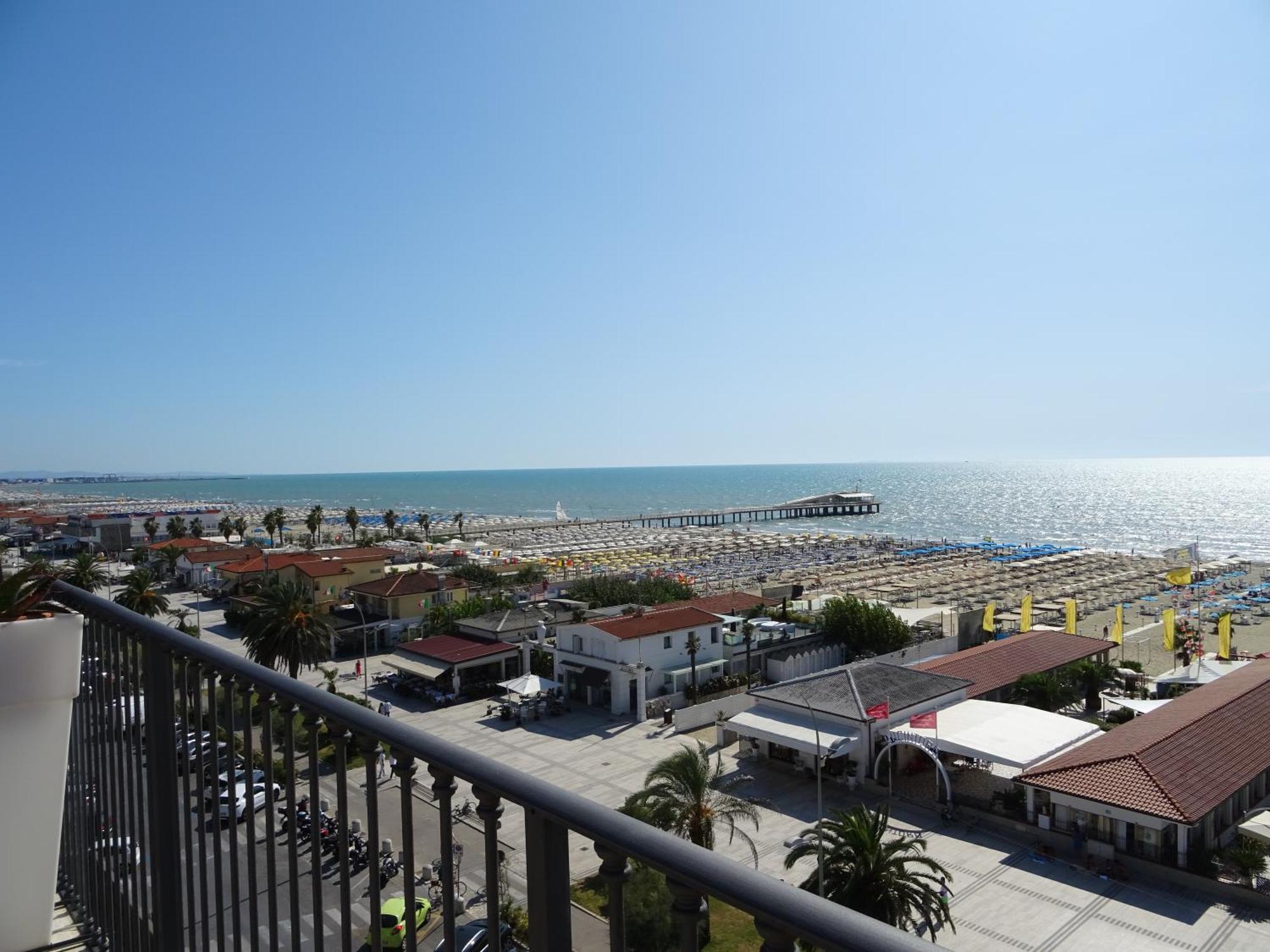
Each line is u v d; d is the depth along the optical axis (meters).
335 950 11.58
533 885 2.19
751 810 21.86
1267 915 21.36
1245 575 97.12
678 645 43.47
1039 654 43.44
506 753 34.50
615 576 85.06
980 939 20.31
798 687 34.75
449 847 2.53
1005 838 26.30
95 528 106.81
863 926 1.44
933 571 101.75
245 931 11.17
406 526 170.62
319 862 3.17
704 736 36.53
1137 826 24.58
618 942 2.00
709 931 1.87
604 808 2.01
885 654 47.94
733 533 154.25
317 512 116.94
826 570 102.81
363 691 44.66
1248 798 27.64
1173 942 20.16
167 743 4.12
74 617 4.36
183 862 4.24
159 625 4.16
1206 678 40.41
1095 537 157.75
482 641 48.12
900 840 18.69
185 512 162.62
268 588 37.50
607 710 40.84
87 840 5.31
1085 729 31.11
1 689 4.15
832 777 31.31
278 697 3.29
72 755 5.67
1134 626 68.06
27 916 4.53
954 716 32.69
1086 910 21.72
